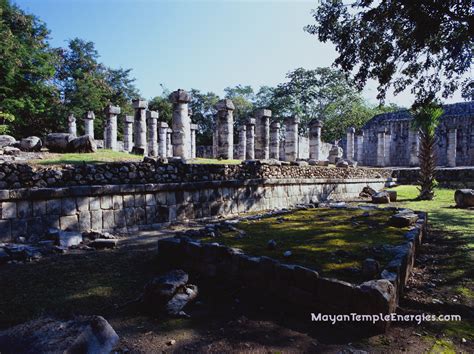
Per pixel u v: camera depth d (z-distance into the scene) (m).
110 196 7.44
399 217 5.77
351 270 3.41
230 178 10.10
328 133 37.34
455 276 4.25
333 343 2.70
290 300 3.36
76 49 34.84
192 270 4.36
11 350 2.08
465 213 9.06
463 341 2.72
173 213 8.58
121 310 3.34
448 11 6.54
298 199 12.77
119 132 36.09
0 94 20.59
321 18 9.21
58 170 6.81
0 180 6.14
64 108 28.73
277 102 38.81
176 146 12.90
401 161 32.50
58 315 2.71
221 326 3.01
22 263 4.90
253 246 4.50
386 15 7.90
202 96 43.31
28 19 23.06
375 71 9.30
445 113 30.06
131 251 5.61
